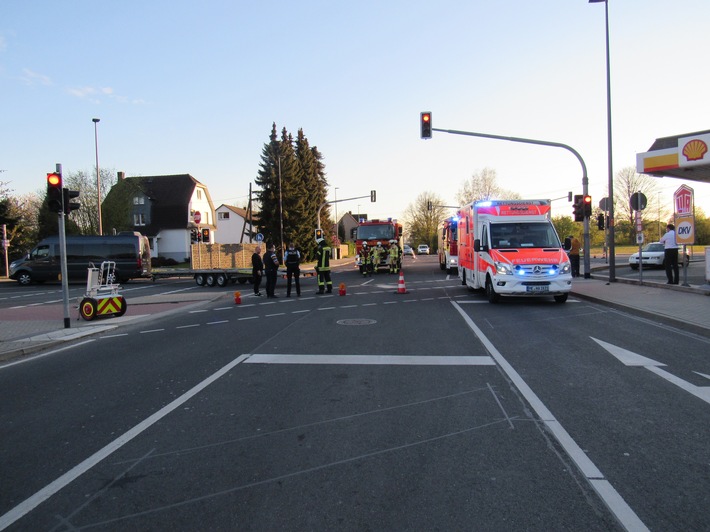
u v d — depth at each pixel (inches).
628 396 216.4
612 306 494.9
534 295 510.9
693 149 571.8
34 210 2092.8
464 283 717.3
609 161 740.0
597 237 2726.4
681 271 912.9
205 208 2527.1
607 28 743.1
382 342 342.6
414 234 4082.2
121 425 193.0
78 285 1110.4
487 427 182.1
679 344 323.0
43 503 134.5
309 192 2453.2
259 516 125.3
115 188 1831.9
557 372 257.8
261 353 315.6
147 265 1157.7
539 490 135.7
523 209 564.1
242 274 975.6
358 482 142.2
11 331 431.2
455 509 126.8
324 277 712.4
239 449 167.2
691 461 152.2
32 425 195.9
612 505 127.4
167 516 126.3
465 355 299.1
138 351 340.5
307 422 190.9
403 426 184.7
